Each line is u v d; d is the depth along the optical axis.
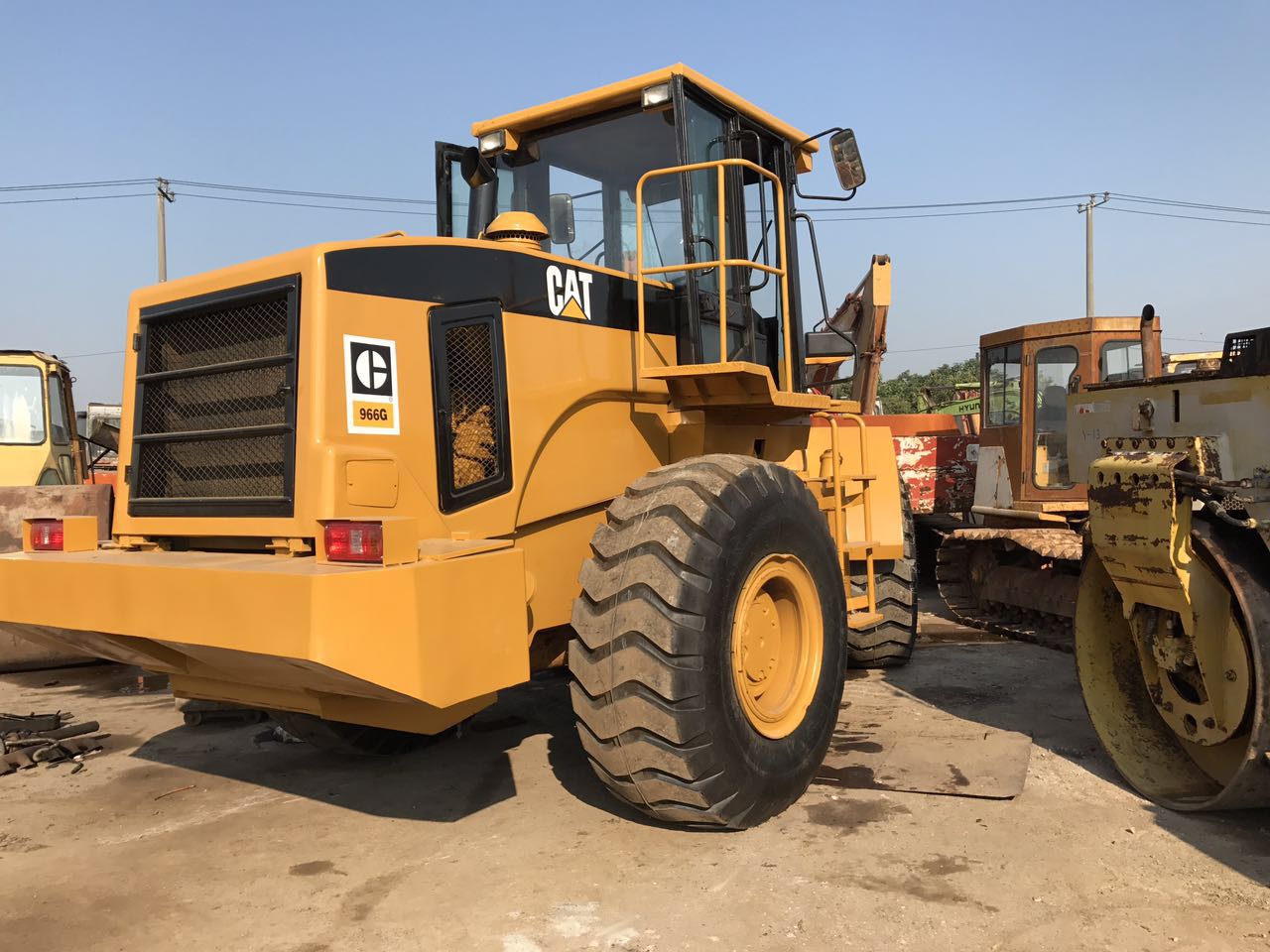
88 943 2.86
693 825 3.46
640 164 4.52
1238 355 3.46
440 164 5.02
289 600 2.70
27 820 3.86
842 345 6.11
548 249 4.77
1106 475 3.73
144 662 3.59
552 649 4.23
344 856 3.44
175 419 3.66
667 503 3.44
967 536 7.67
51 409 9.93
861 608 5.94
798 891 3.05
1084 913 2.87
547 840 3.51
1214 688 3.51
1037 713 5.10
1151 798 3.76
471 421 3.65
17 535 6.97
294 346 3.23
